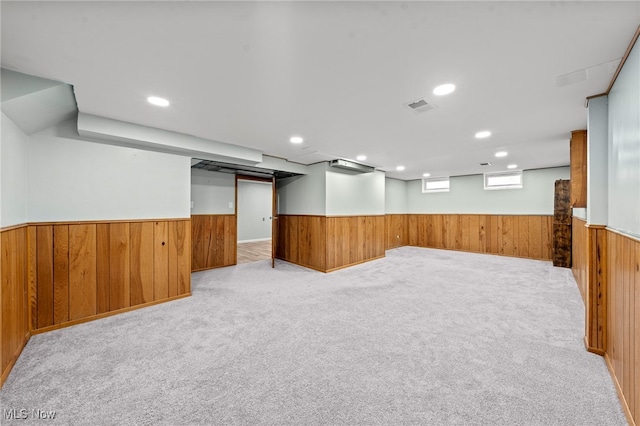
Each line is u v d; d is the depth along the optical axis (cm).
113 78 186
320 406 151
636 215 139
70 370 185
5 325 183
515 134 324
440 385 169
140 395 161
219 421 141
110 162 290
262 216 959
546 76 181
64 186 261
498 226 667
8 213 196
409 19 127
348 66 171
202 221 501
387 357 201
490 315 279
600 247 203
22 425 138
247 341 226
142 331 245
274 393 162
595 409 148
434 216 788
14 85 177
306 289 375
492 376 177
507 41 144
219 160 393
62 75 181
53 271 252
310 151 421
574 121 275
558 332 239
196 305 312
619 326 165
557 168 587
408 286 389
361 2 117
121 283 293
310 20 129
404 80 189
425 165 563
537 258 608
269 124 286
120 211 296
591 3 116
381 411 147
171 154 337
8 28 132
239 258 626
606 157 202
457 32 137
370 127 298
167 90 204
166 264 328
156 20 128
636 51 140
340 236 518
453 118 267
